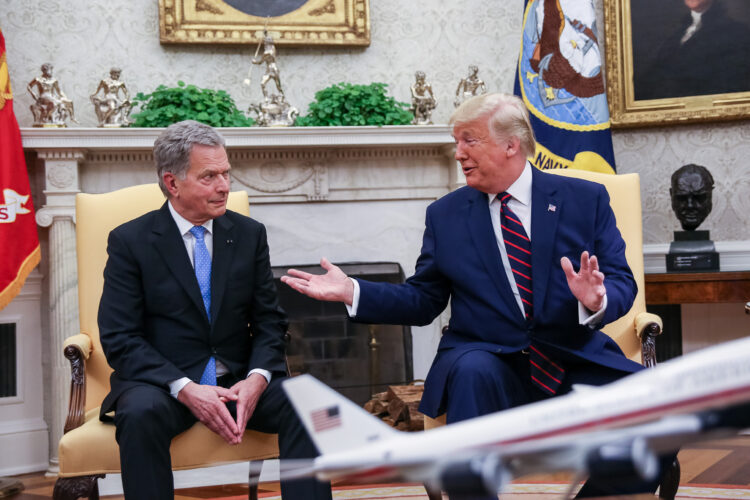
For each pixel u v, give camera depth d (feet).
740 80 13.80
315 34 13.82
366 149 13.64
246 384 6.48
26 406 12.41
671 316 13.93
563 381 6.42
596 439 1.80
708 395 1.64
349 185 13.71
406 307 6.73
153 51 13.44
